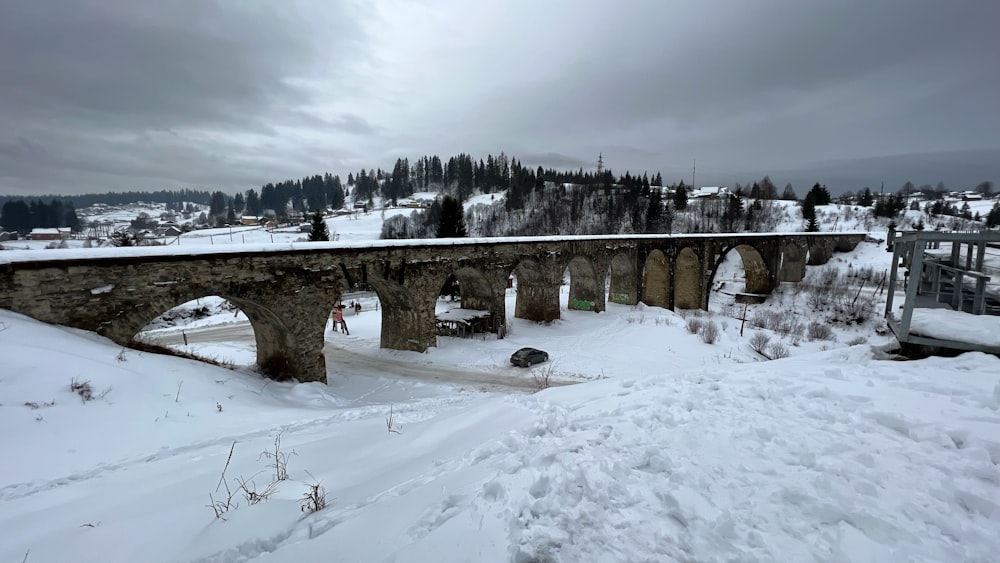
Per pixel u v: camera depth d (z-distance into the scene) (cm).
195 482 699
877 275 5178
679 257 4559
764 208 8756
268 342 1934
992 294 1077
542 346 2805
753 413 596
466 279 3094
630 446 527
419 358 2520
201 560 439
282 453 829
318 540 413
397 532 405
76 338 1231
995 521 357
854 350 984
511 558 352
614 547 359
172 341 2859
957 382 630
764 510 386
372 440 845
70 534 554
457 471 535
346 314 4016
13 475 818
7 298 1178
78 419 979
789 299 4828
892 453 457
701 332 3241
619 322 3428
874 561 317
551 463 498
